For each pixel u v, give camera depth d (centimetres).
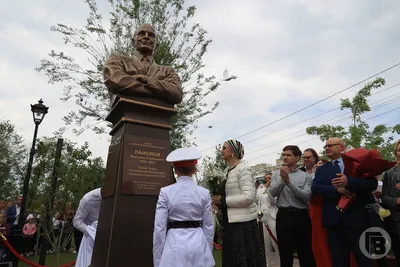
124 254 413
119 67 505
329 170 448
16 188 2767
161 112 505
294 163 484
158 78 534
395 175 462
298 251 462
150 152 477
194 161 349
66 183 939
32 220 1141
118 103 481
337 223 414
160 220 315
